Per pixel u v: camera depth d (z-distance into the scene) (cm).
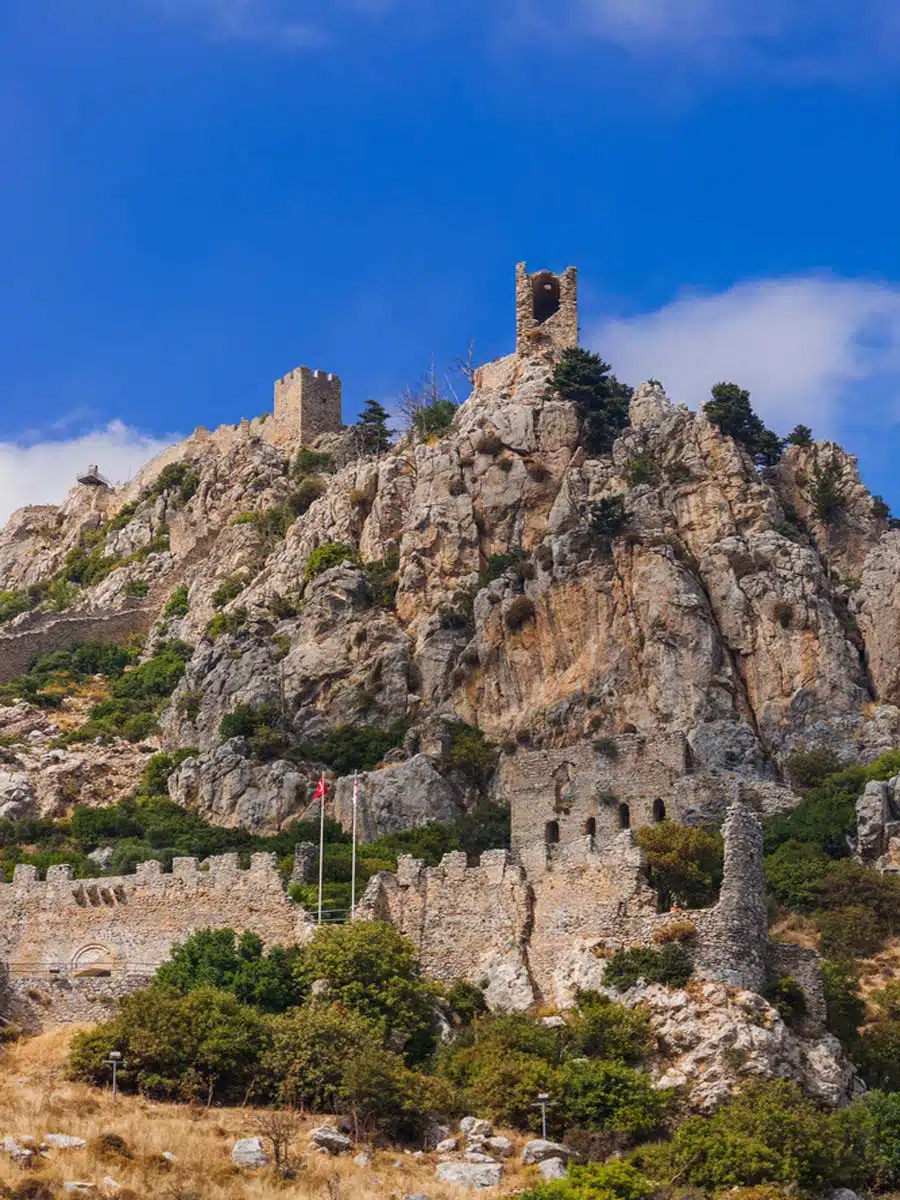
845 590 18000
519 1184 9525
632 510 18425
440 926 11825
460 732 17438
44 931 12781
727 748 16275
